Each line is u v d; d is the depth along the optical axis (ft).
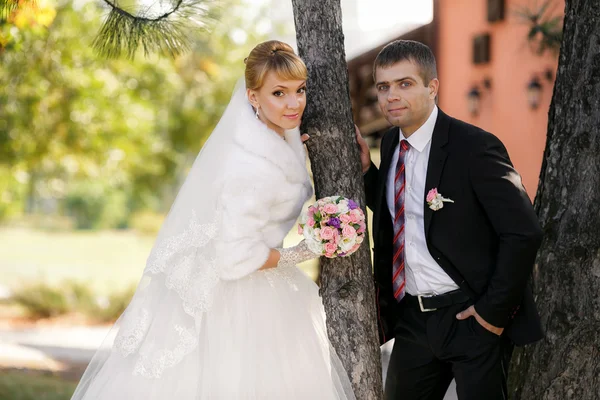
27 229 108.37
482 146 9.23
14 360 24.41
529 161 21.68
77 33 33.58
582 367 10.14
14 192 54.65
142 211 115.34
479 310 9.16
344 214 8.91
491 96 23.82
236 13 54.08
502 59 22.99
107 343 9.89
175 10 10.58
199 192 9.28
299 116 9.21
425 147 9.70
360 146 10.38
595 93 10.28
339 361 9.53
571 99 10.53
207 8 11.12
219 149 9.39
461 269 9.42
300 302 9.79
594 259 10.18
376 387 9.74
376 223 10.27
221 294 9.37
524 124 21.79
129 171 50.98
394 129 10.54
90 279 43.47
